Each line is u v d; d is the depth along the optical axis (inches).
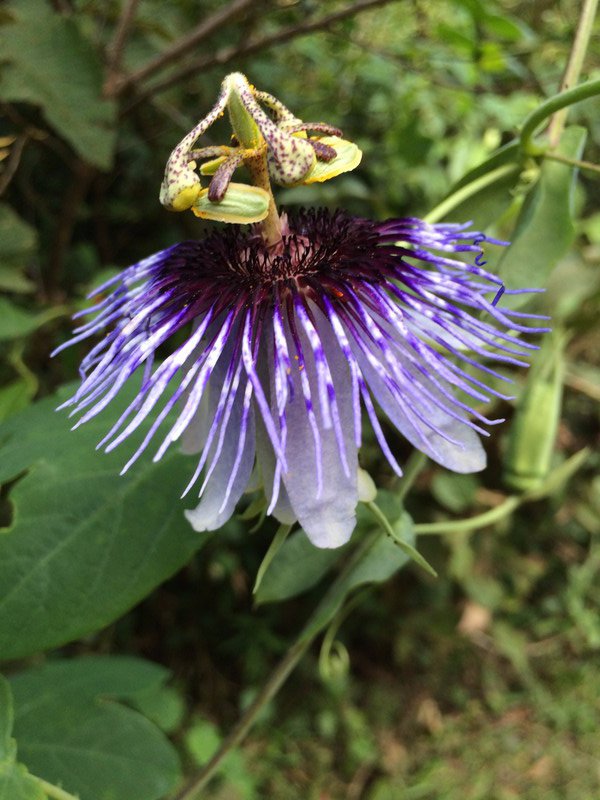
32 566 4.5
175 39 9.9
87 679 5.6
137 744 5.3
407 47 9.7
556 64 9.0
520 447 6.7
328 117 12.3
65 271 11.5
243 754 14.1
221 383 3.9
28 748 5.2
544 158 5.0
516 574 15.1
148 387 3.6
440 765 14.7
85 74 7.5
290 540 5.1
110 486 4.7
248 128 3.8
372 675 15.4
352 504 3.7
